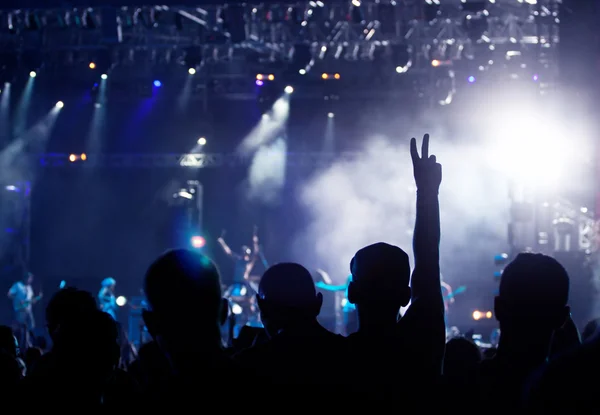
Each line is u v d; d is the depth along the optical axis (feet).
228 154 70.79
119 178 76.07
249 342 14.21
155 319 7.14
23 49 55.21
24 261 71.87
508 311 8.45
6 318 69.92
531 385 6.82
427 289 9.08
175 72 63.00
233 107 70.85
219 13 50.14
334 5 50.26
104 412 8.67
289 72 55.47
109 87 63.00
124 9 50.60
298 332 9.00
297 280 9.53
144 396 7.40
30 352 18.06
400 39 55.47
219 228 77.36
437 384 8.73
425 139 9.56
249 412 7.02
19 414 8.79
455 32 55.01
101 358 8.90
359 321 9.00
